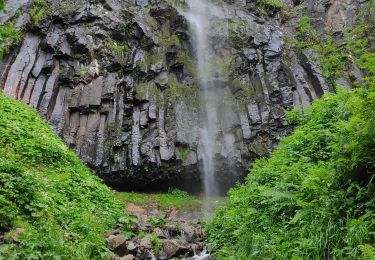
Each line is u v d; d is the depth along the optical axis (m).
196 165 17.55
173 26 21.44
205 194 17.77
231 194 10.82
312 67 21.05
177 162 17.17
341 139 5.98
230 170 18.03
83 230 7.26
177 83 19.72
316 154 7.77
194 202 16.23
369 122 5.49
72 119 17.28
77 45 18.73
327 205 5.60
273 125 18.67
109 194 11.45
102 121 17.45
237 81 20.25
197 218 14.59
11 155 8.48
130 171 16.70
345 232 5.21
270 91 19.73
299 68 21.23
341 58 21.31
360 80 20.25
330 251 5.20
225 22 22.52
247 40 21.58
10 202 6.26
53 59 18.23
